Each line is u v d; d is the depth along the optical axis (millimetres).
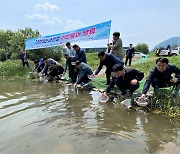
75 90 8336
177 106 5383
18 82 11250
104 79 9344
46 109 5824
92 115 5262
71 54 10664
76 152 3484
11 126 4645
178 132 4242
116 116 5168
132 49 16203
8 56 29359
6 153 3523
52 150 3566
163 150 3516
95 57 25984
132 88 6305
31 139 3990
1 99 7141
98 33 10500
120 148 3596
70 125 4621
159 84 5961
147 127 4500
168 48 31047
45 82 10914
